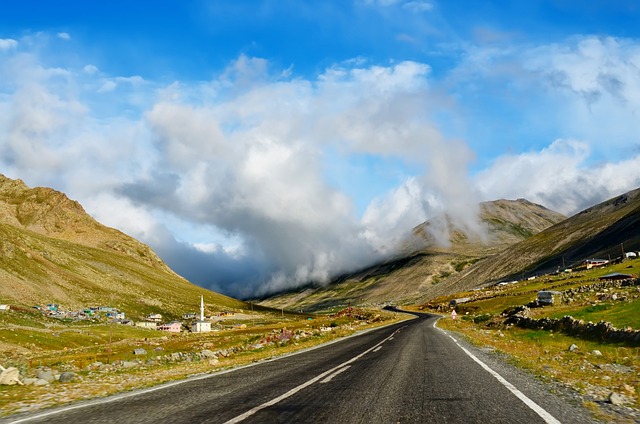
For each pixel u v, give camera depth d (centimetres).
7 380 1391
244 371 1653
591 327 3142
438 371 1491
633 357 1977
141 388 1277
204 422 802
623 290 5922
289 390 1144
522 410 863
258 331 11025
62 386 1365
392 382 1252
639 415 827
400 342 3078
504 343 2953
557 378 1315
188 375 1595
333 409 896
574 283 11594
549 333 3750
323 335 4450
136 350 5228
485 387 1145
